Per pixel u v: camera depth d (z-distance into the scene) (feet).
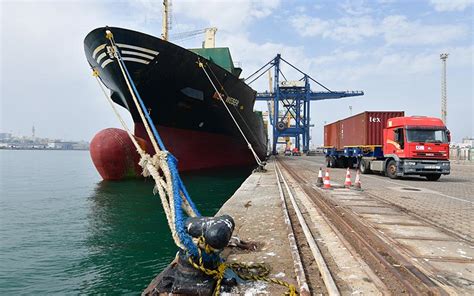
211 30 106.73
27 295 19.36
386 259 15.35
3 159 248.32
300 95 215.51
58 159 256.11
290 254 15.81
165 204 14.35
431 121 56.95
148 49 54.65
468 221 24.47
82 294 19.53
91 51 57.52
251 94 87.92
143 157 16.84
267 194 36.99
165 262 24.40
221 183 68.13
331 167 92.53
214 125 78.18
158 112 65.16
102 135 69.31
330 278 12.18
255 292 11.39
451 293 11.66
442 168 54.90
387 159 61.82
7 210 45.21
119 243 29.22
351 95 209.97
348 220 23.53
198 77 63.87
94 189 62.90
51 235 32.01
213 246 10.93
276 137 219.00
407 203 32.32
